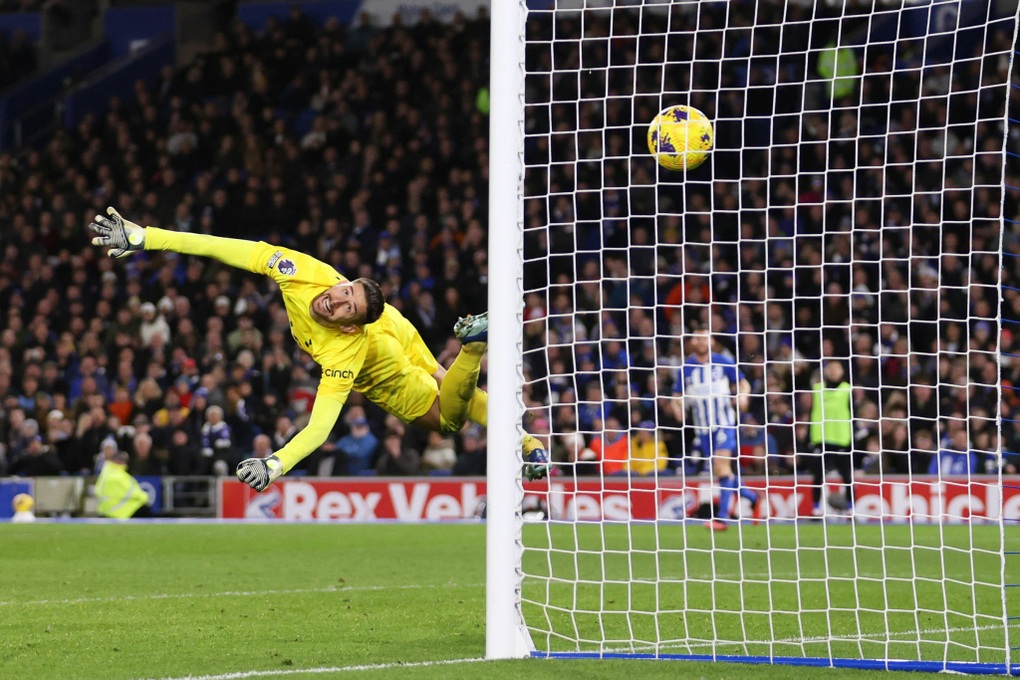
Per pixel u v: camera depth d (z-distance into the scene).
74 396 36.56
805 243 37.28
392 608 15.70
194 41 49.53
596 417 32.03
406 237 39.78
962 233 37.03
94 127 46.44
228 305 37.41
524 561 21.30
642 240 38.81
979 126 39.19
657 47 42.84
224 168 43.44
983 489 28.14
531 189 40.75
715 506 26.47
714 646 11.97
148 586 18.14
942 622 14.55
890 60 40.91
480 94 43.72
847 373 33.06
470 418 13.71
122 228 11.80
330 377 11.82
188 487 31.27
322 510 30.56
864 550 23.08
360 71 45.88
